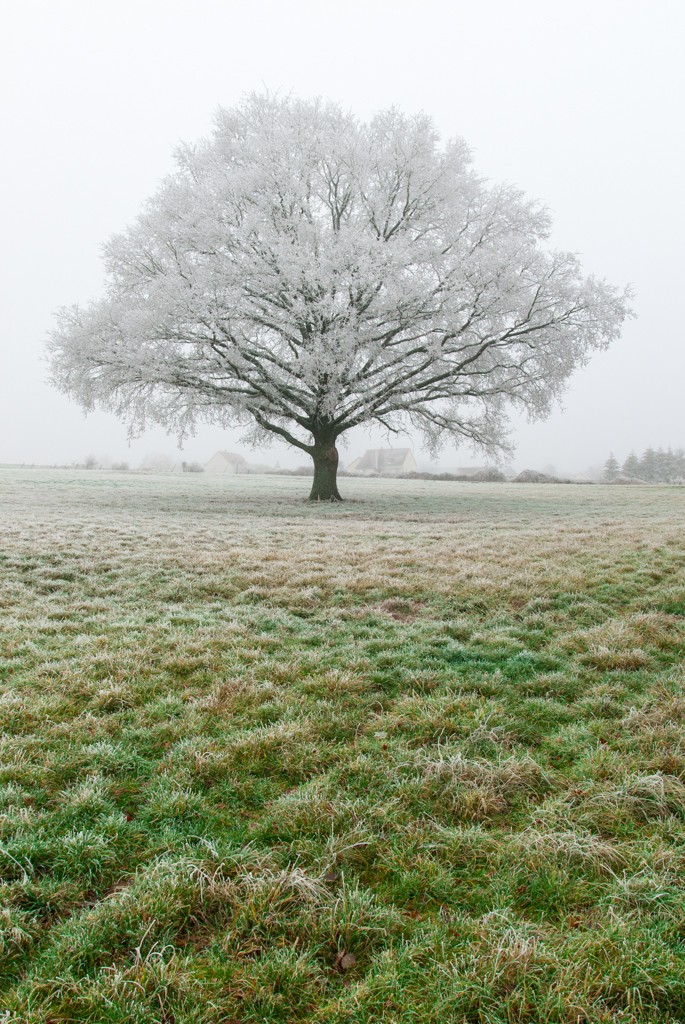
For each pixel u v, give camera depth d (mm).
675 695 5297
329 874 3223
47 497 23312
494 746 4535
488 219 21375
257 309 22344
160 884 3006
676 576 9078
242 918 2842
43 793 3850
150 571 10039
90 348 20875
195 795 3861
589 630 7113
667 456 99500
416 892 3107
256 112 23000
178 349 21906
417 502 24547
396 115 22328
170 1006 2412
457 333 20875
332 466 25000
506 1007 2410
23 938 2711
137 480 39688
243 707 5242
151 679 5770
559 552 11414
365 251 18953
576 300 20703
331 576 9859
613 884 3096
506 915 2893
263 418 24109
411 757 4348
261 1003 2449
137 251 21547
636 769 4160
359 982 2549
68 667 5934
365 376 22422
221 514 18844
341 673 5953
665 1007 2457
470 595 8656
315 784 4008
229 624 7504
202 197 20359
